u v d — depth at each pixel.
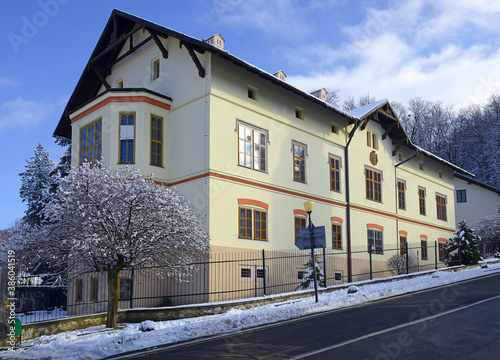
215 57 20.00
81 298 19.88
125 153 20.00
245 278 19.75
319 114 25.53
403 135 31.17
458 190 47.81
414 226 32.97
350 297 17.11
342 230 25.98
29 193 33.75
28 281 16.52
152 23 21.03
